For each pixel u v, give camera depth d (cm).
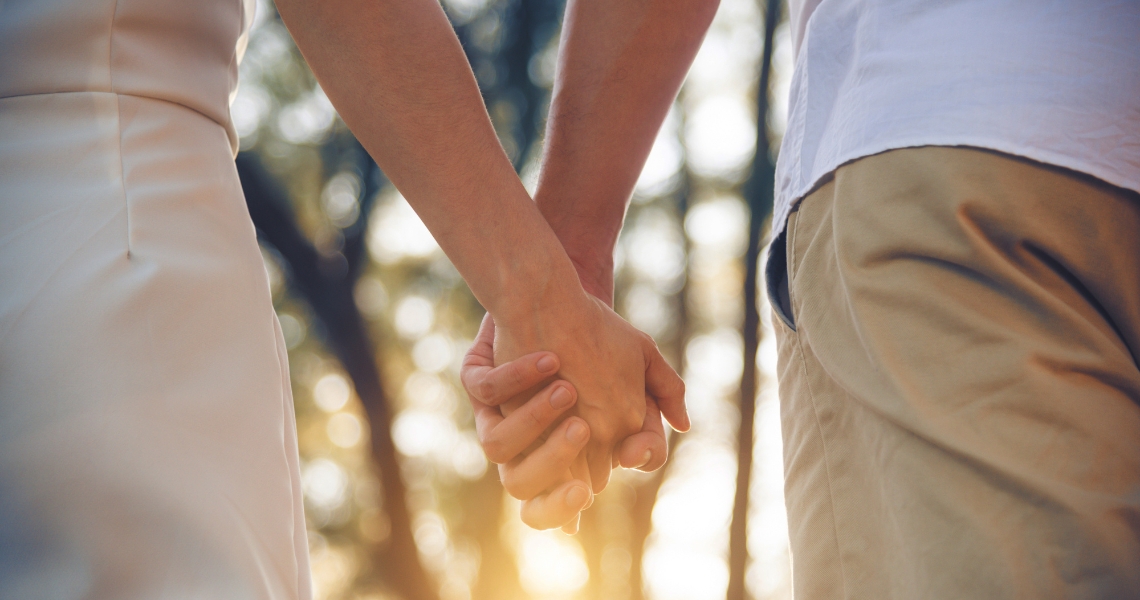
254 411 93
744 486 654
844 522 100
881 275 99
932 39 100
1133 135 96
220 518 89
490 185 110
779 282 110
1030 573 93
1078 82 97
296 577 92
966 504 95
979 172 97
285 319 627
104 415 89
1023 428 95
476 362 124
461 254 112
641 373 121
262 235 598
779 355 109
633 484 692
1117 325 97
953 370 97
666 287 699
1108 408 95
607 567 693
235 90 101
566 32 132
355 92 105
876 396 99
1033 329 96
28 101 92
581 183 129
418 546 657
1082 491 93
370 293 646
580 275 129
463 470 658
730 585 643
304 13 103
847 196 101
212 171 96
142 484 88
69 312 90
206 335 93
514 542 670
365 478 646
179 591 88
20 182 91
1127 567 92
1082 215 96
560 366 117
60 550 88
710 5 131
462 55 107
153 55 95
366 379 611
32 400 89
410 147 106
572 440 118
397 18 104
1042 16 98
